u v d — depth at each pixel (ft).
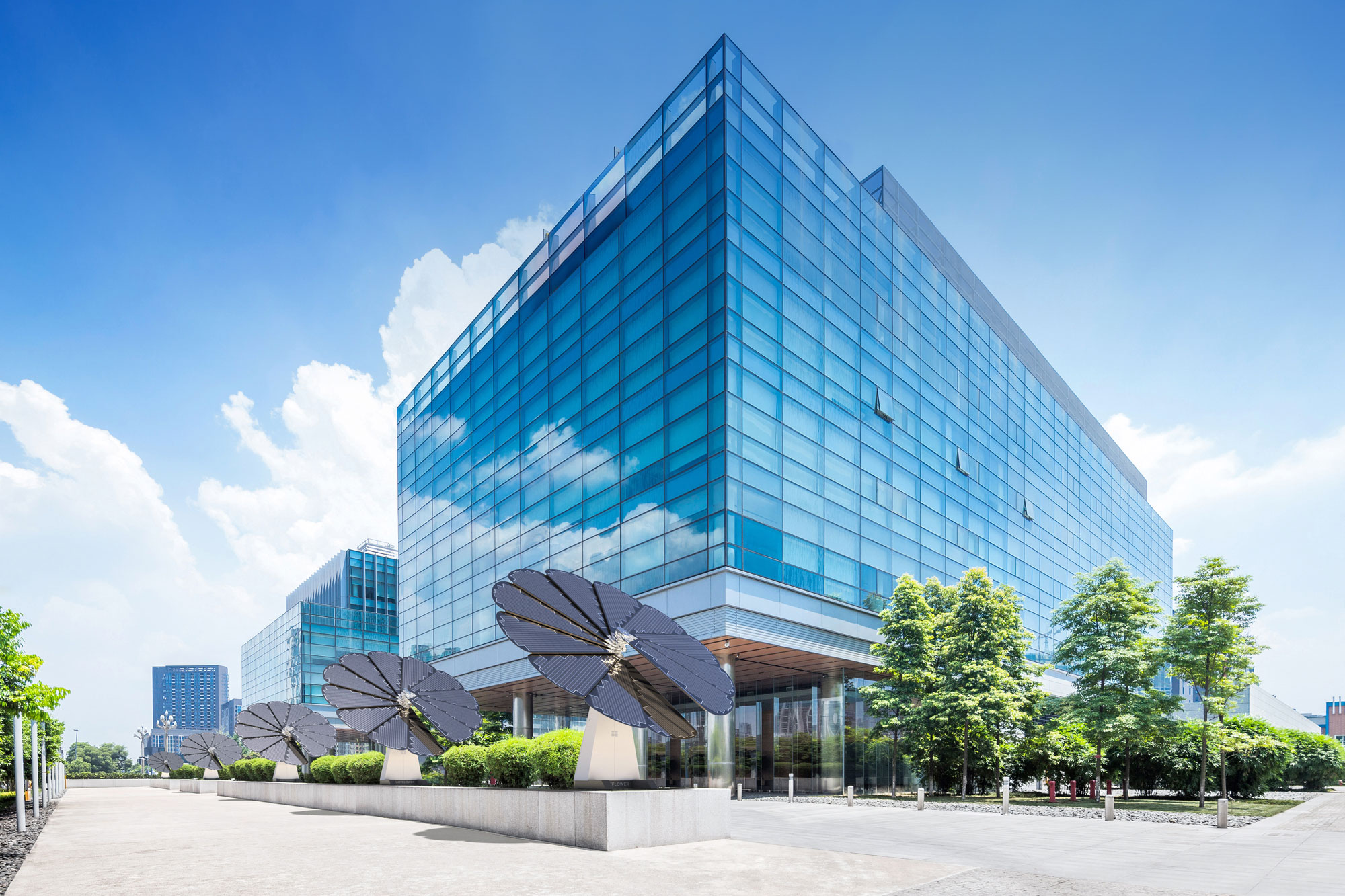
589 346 144.36
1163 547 328.08
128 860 52.21
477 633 175.73
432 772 159.22
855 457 133.59
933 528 153.28
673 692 148.87
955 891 38.73
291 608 324.80
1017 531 188.85
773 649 112.78
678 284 122.01
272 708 132.26
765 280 118.73
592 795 54.29
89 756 650.43
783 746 137.49
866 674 135.33
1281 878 44.19
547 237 163.63
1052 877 43.37
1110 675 103.86
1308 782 157.79
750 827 73.46
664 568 116.78
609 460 134.41
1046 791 134.10
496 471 174.81
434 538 206.08
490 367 181.88
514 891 38.65
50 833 73.82
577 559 140.56
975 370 180.14
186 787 193.88
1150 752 111.34
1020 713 113.39
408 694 93.56
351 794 96.73
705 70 122.21
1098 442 257.75
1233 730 94.32
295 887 40.45
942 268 180.24
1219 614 97.66
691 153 122.62
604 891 38.58
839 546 125.90
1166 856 53.11
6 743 108.06
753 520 109.70
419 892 38.55
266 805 116.57
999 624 113.60
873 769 134.82
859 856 50.80
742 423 110.32
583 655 60.29
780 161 126.00
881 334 146.41
